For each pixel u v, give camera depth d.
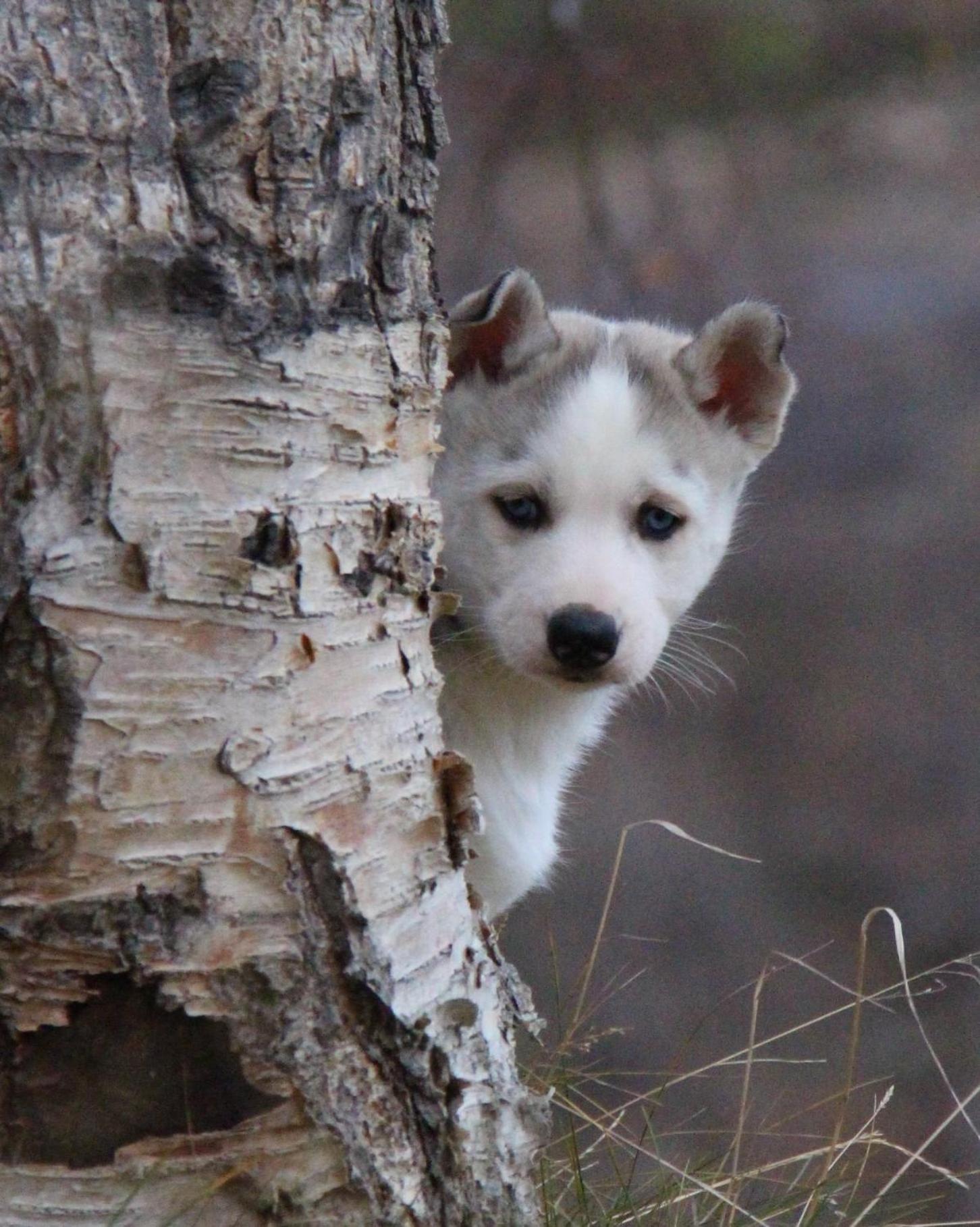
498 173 14.77
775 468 23.14
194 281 4.42
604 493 7.21
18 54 4.22
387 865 4.87
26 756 4.39
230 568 4.50
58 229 4.27
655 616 7.09
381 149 4.87
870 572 21.47
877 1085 15.45
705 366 7.80
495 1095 5.13
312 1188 4.72
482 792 7.11
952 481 22.53
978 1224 6.60
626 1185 6.25
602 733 9.42
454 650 7.11
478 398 7.51
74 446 4.33
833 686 20.34
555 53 14.38
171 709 4.47
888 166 24.33
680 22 15.56
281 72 4.54
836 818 18.83
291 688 4.61
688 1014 16.39
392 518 4.93
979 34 21.53
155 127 4.37
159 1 4.37
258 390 4.53
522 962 16.75
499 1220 5.10
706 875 18.20
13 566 4.29
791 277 23.41
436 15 5.14
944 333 23.95
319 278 4.66
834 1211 6.34
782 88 20.03
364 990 4.78
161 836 4.50
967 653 20.44
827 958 17.28
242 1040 4.62
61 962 4.46
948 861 17.95
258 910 4.61
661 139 16.33
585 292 16.28
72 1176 4.54
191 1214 4.61
